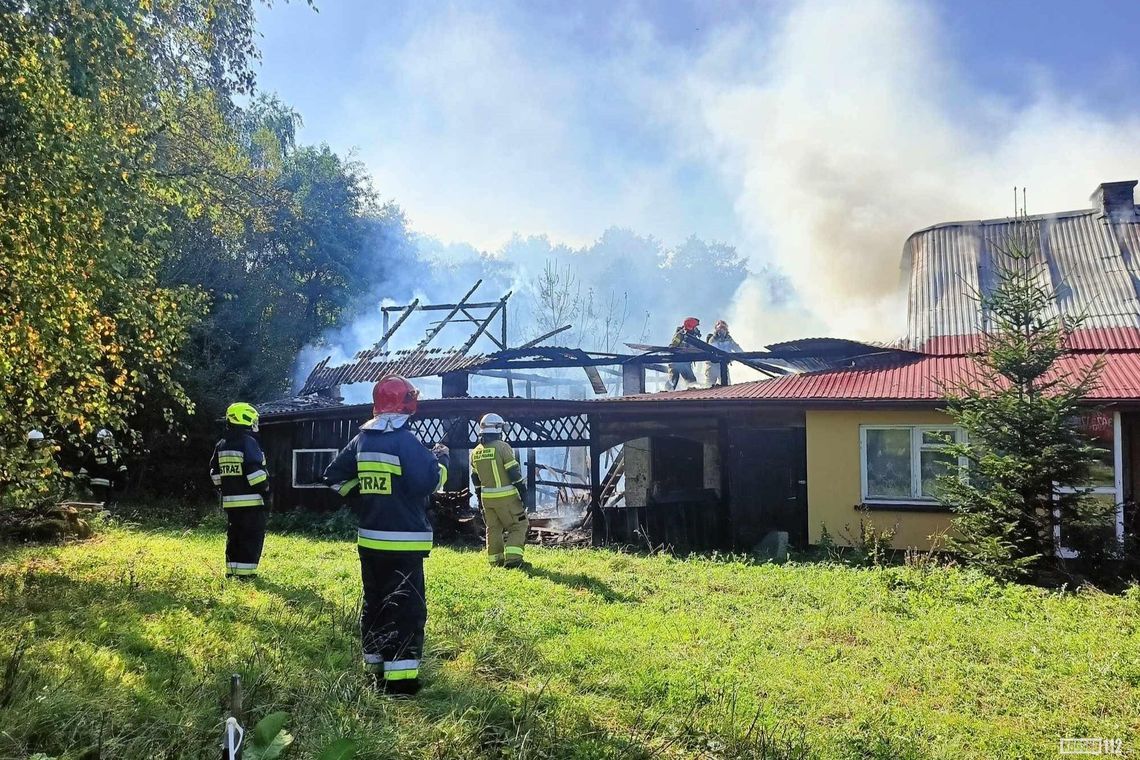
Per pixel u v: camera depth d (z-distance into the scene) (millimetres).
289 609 6910
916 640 7176
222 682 4500
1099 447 11969
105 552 10523
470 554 11914
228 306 23859
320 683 4574
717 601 8641
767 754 4414
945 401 11930
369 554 5039
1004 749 4801
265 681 4492
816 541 13375
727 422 14133
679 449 16719
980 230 19312
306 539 14258
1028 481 10492
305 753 3688
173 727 3816
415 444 5164
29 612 6141
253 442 8594
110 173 7102
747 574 10469
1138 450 12820
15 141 6348
